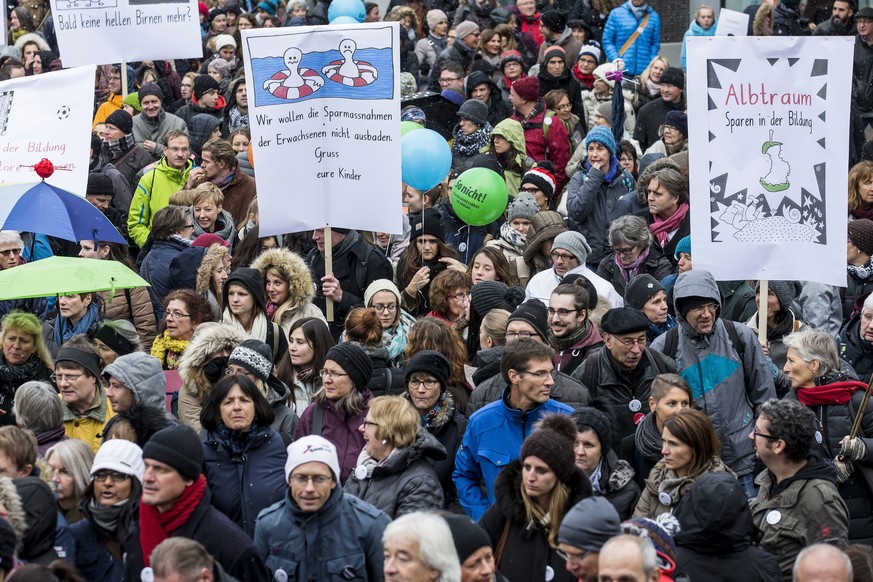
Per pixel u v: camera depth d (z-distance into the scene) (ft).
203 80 95.96
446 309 59.16
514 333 50.52
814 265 52.80
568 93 91.91
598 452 44.11
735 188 52.90
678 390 44.93
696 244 53.06
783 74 52.60
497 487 40.27
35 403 46.42
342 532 39.68
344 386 47.29
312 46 59.93
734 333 50.49
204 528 38.63
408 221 72.02
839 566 34.12
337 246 64.59
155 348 56.44
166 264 65.77
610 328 48.47
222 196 70.79
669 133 81.87
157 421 45.06
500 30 101.86
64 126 67.67
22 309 64.64
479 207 68.44
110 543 41.52
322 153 60.44
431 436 44.34
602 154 72.79
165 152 79.05
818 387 46.83
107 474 40.81
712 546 37.73
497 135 80.64
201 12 125.18
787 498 41.11
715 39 52.65
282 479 43.65
